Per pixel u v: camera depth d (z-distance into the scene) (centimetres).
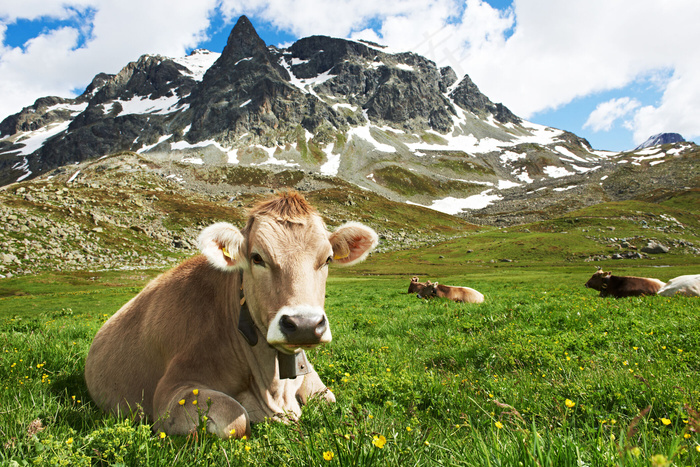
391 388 469
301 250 365
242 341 411
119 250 8019
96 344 498
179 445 301
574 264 8131
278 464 264
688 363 518
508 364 590
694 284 1416
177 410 347
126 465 259
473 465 237
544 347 631
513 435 278
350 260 417
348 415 348
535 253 9494
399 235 13225
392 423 333
